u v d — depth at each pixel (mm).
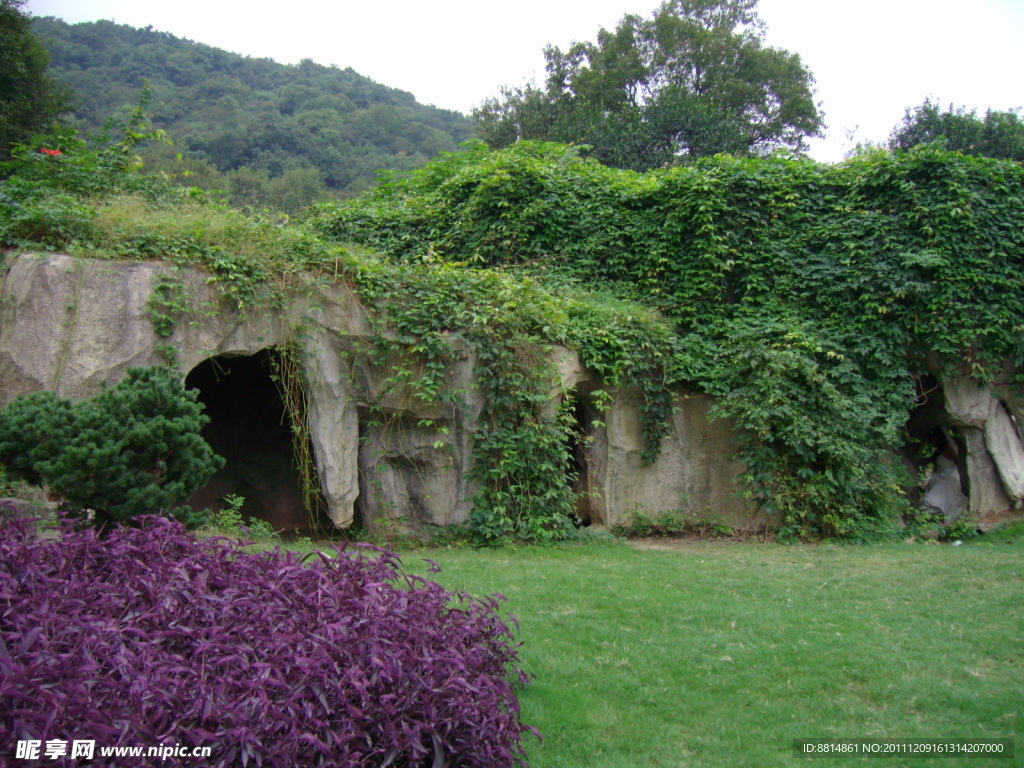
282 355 9195
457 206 13812
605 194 13250
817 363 11133
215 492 12031
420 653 3689
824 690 5199
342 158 42000
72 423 5547
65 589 3621
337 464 9430
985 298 11461
